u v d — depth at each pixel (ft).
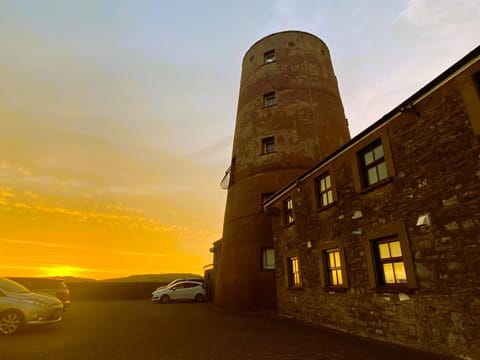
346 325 29.30
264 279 46.68
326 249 33.45
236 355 21.07
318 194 36.45
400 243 23.84
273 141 56.95
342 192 31.55
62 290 50.11
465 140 19.71
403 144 24.62
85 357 20.71
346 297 29.66
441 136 21.45
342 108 64.80
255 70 66.18
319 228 35.14
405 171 24.21
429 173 22.12
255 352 21.84
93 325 36.27
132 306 65.92
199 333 29.94
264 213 50.55
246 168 57.16
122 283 102.32
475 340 17.95
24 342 25.68
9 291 31.30
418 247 22.40
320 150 54.85
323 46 69.56
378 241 26.99
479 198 18.49
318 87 61.72
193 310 53.98
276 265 44.91
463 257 19.16
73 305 70.33
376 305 25.86
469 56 19.39
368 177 28.94
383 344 23.70
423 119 23.03
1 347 23.67
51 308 31.04
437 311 20.49
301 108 58.34
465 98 19.90
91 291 97.91
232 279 50.57
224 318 41.63
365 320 26.91
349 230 30.04
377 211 26.71
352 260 29.27
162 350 22.79
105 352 22.16
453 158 20.43
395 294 23.98
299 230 39.32
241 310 46.96
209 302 76.79
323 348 22.76
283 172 52.54
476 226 18.53
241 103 66.33
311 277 35.83
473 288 18.37
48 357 20.65
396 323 23.63
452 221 20.08
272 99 61.77
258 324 35.53
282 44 66.23
